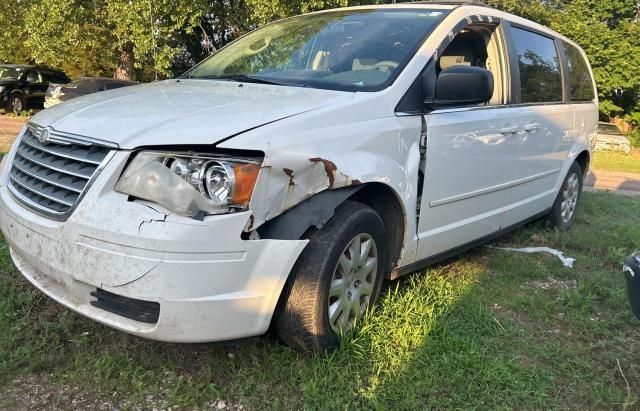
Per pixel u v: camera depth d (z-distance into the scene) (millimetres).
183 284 2225
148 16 15289
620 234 5461
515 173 4277
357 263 2885
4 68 19172
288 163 2410
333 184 2607
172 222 2211
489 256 4602
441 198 3422
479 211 3910
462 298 3574
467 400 2557
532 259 4570
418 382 2621
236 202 2293
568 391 2699
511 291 3863
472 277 4047
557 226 5500
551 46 5059
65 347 2785
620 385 2793
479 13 3914
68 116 2707
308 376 2621
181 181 2260
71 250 2355
